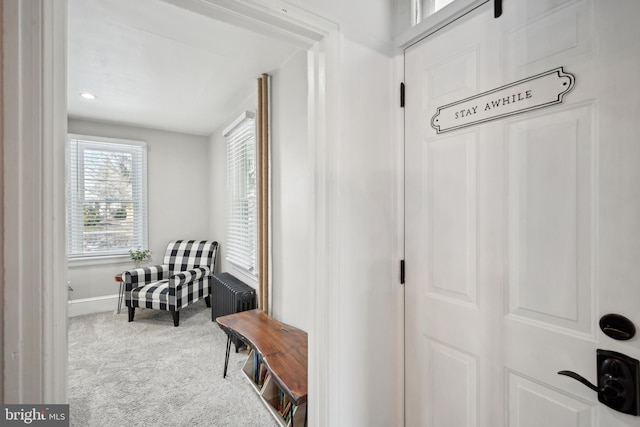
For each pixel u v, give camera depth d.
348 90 1.11
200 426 1.68
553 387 0.82
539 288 0.84
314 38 1.06
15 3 0.59
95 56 2.10
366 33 1.16
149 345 2.68
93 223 3.58
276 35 1.03
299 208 2.05
